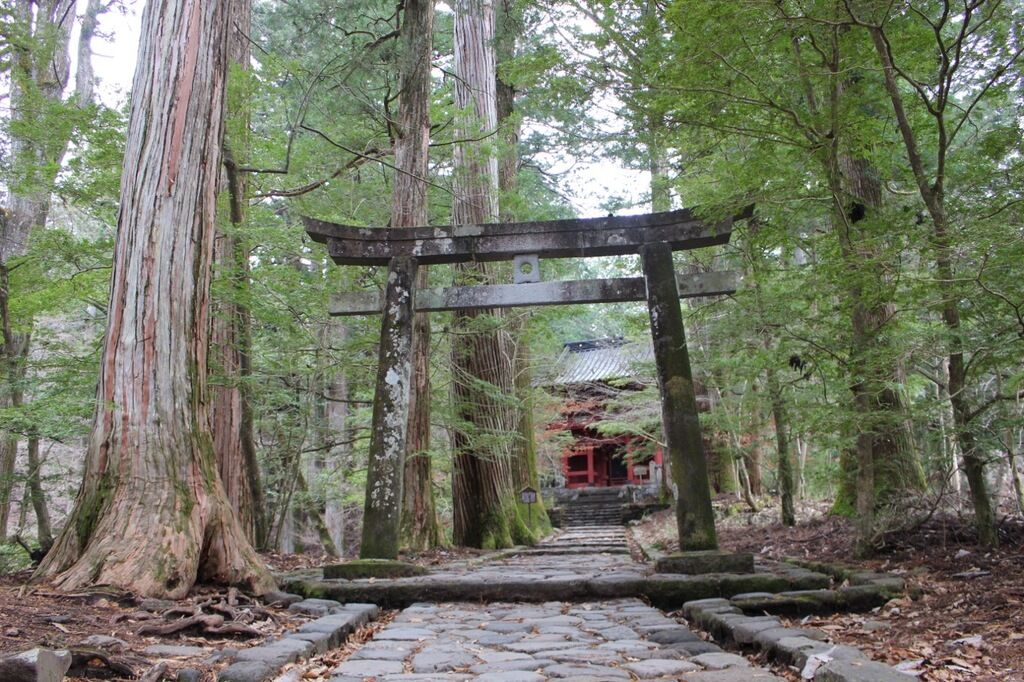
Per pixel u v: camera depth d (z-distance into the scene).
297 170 11.62
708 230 8.25
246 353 9.16
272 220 10.48
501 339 14.00
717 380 12.62
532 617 5.61
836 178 6.67
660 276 8.20
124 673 3.26
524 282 8.63
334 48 12.08
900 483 8.11
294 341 10.25
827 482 12.02
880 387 6.82
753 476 18.81
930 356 6.17
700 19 5.79
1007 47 5.96
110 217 9.63
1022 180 5.02
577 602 6.31
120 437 5.75
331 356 10.93
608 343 28.06
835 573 6.29
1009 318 5.68
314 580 6.82
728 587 6.08
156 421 5.82
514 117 12.07
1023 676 3.06
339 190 13.46
